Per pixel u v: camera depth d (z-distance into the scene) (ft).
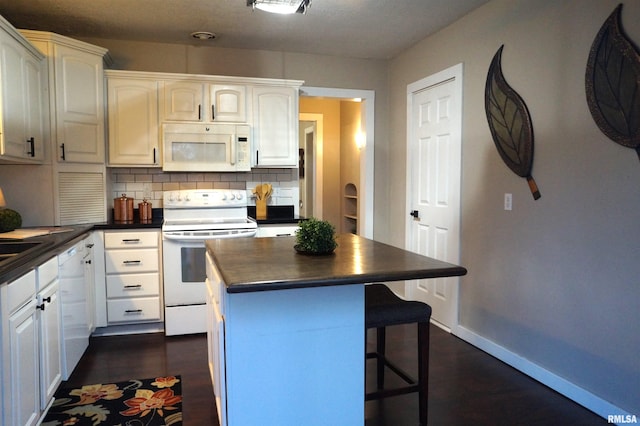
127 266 11.53
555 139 8.46
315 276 5.39
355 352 6.33
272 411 6.02
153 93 12.30
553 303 8.61
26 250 7.16
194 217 12.87
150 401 8.21
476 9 10.72
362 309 6.33
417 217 13.44
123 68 12.98
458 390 8.64
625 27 7.08
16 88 9.05
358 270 5.73
